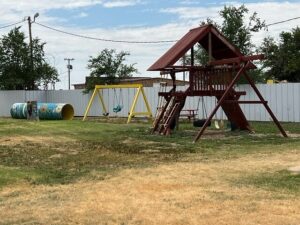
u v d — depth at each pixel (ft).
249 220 21.38
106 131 73.51
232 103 62.18
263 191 27.14
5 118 118.11
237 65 60.95
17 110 115.34
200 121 74.79
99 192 27.99
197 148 49.42
